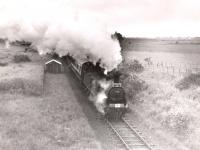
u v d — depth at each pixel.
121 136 18.09
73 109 23.81
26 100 25.88
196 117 20.81
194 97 26.67
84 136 17.97
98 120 21.58
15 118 20.56
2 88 28.95
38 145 15.80
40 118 20.84
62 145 16.38
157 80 36.25
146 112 23.52
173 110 21.94
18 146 15.59
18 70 40.75
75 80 36.81
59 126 19.25
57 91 30.39
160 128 19.84
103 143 17.02
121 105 21.41
